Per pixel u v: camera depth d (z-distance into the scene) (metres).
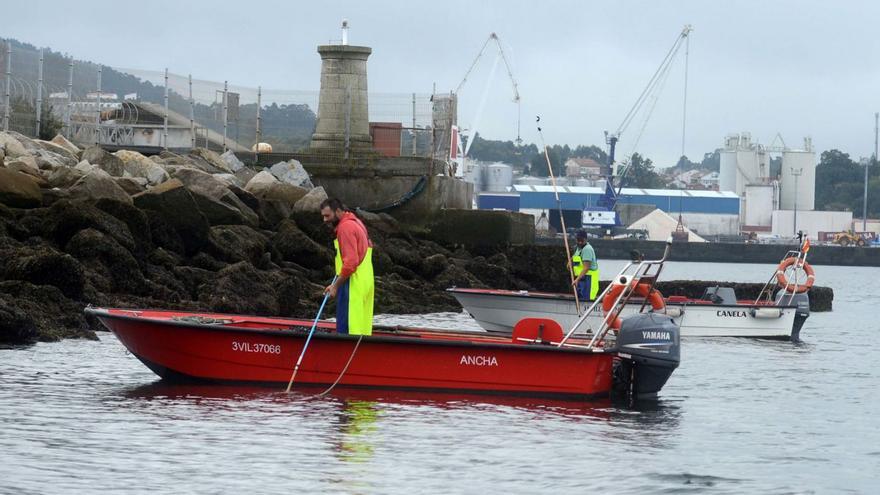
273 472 11.54
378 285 30.08
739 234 169.38
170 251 26.53
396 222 38.12
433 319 28.08
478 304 26.38
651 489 11.60
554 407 15.83
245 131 43.56
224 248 27.72
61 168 29.69
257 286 23.14
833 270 105.06
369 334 16.34
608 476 12.03
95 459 11.72
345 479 11.40
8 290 20.00
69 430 12.94
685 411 16.20
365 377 16.08
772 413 16.39
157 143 42.78
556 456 12.81
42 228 23.72
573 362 16.30
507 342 16.94
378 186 40.31
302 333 15.81
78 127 41.47
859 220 189.88
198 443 12.59
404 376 16.09
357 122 41.81
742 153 193.38
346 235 15.88
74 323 20.09
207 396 15.33
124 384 15.95
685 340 26.75
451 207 41.91
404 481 11.45
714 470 12.53
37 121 39.28
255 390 15.88
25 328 18.78
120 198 27.30
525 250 39.19
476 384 16.23
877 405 17.42
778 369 21.62
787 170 195.12
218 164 38.97
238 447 12.48
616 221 146.75
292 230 30.62
